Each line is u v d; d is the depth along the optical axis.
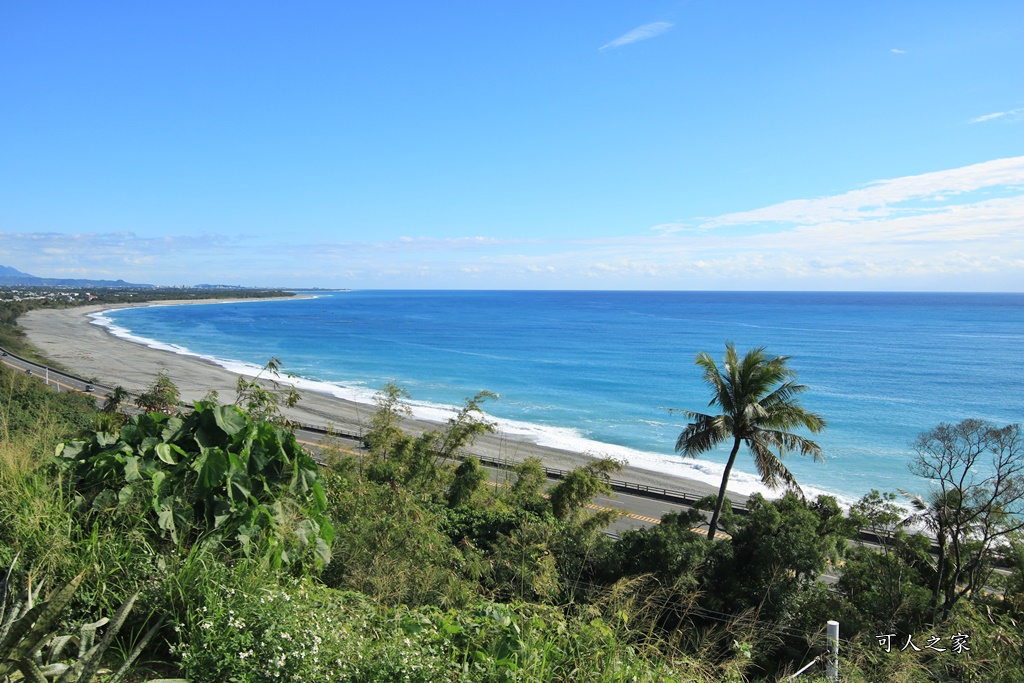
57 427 6.36
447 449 28.47
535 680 3.58
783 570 16.22
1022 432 48.09
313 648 3.34
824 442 54.16
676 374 90.25
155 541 4.47
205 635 3.41
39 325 133.50
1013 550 18.86
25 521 4.16
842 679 5.41
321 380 80.38
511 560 7.04
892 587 16.83
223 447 5.20
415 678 3.47
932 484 41.91
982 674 6.29
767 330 165.50
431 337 144.38
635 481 41.81
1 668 2.83
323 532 5.20
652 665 4.09
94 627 3.36
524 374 89.19
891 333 156.25
